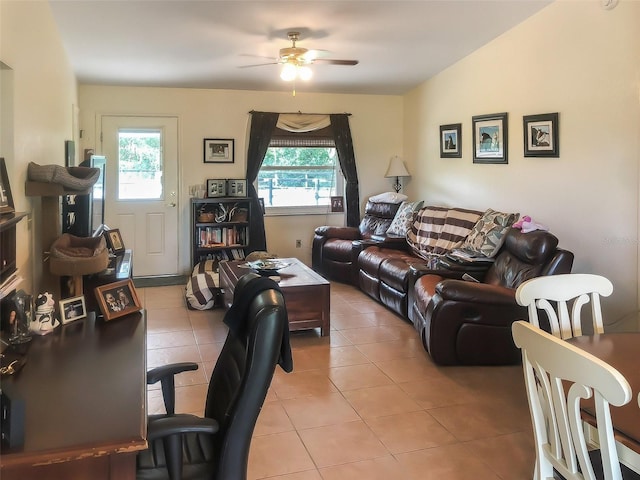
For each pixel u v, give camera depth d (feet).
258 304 5.44
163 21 14.52
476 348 12.04
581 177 13.94
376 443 8.85
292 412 9.96
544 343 4.89
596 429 5.03
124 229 21.56
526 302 7.09
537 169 15.55
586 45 13.55
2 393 4.33
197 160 21.98
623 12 12.46
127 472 4.24
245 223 21.86
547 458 5.44
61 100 14.99
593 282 7.52
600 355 6.29
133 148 21.39
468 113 18.85
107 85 20.79
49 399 4.96
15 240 8.13
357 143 23.85
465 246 15.25
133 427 4.42
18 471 4.00
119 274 12.19
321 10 14.20
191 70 19.20
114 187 21.29
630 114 12.41
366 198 24.08
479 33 16.51
